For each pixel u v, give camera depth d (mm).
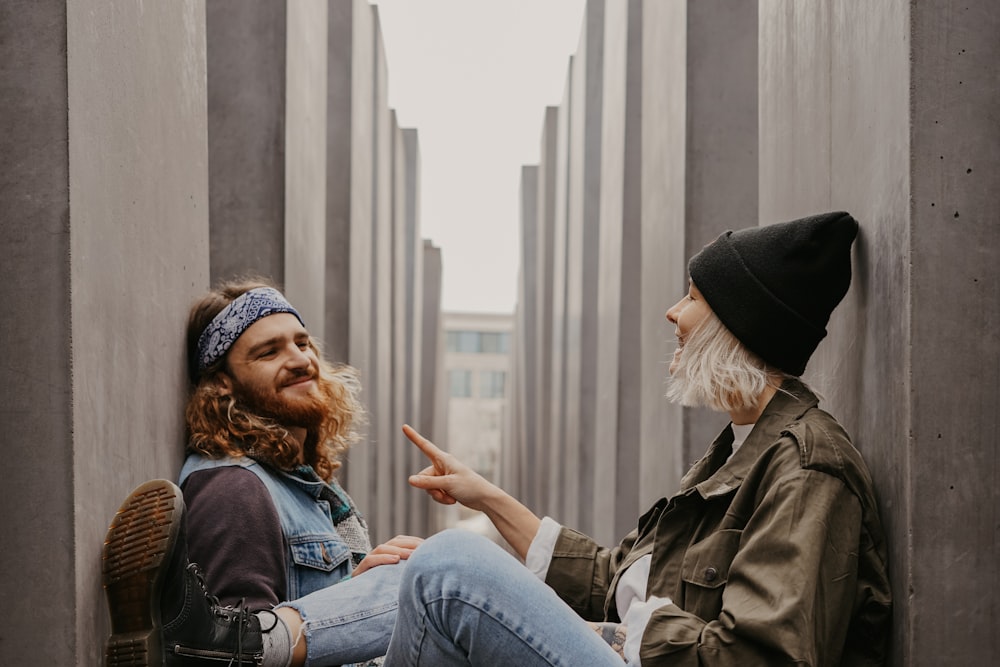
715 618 1582
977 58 1578
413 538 2006
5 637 1448
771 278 1679
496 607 1498
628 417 5754
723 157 3811
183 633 1542
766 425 1694
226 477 1932
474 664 1516
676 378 1836
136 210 1770
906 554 1563
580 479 7680
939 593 1555
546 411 11469
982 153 1575
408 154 12578
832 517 1530
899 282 1604
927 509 1560
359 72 6141
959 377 1570
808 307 1685
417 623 1532
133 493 1538
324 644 1780
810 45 2100
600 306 6895
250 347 2082
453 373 29047
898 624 1591
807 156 2119
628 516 5730
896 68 1623
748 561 1491
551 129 11539
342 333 5523
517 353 15938
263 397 2084
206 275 2322
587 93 7680
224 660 1616
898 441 1602
